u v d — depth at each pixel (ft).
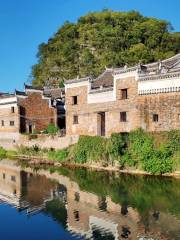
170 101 119.24
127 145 124.88
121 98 135.64
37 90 202.69
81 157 143.23
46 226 71.41
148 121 125.18
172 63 138.21
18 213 80.69
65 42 322.34
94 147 138.10
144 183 104.12
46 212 80.84
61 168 142.41
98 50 301.22
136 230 66.18
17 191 102.58
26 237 65.77
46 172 135.13
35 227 71.00
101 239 62.69
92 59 290.97
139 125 127.75
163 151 113.60
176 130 114.11
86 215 77.30
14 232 68.44
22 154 183.93
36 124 201.16
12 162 164.66
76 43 311.27
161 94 121.70
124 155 124.88
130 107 131.54
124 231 66.03
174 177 109.70
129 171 122.42
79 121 155.53
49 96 207.62
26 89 198.80
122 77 134.92
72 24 342.23
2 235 66.95
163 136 116.06
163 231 65.10
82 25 329.31
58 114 211.00
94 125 148.25
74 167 141.59
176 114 117.50
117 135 127.75
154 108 123.54
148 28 292.61
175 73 117.70
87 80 151.23
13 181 118.62
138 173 118.62
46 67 315.78
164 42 285.84
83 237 64.49
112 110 139.23
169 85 119.34
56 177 123.34
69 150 153.69
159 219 71.97
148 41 286.25
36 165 153.38
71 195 95.76
